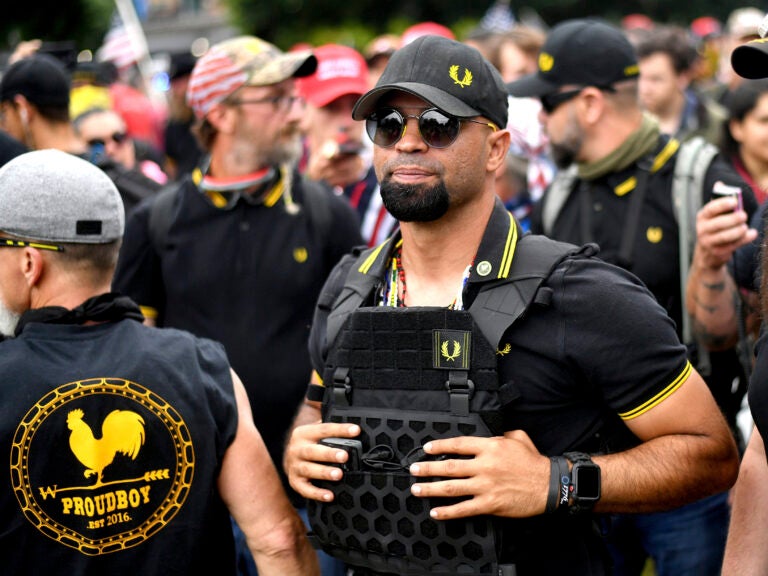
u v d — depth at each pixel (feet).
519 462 6.94
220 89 11.37
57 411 7.18
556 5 66.59
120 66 31.73
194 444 7.42
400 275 7.86
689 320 10.39
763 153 12.59
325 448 7.32
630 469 7.12
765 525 7.32
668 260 10.88
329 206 11.66
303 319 11.32
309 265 11.33
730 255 9.72
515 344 7.17
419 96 7.04
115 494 7.23
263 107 11.36
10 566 7.11
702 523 10.83
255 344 11.13
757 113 12.53
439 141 7.18
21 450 7.08
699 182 10.81
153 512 7.32
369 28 61.62
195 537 7.41
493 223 7.47
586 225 11.36
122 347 7.52
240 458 7.70
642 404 7.14
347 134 16.21
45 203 7.47
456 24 60.13
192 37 95.50
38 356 7.34
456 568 7.09
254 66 11.40
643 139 11.16
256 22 62.95
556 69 11.53
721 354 10.61
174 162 20.35
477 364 7.07
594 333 7.07
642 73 19.20
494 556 7.02
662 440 7.20
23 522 7.08
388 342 7.29
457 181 7.24
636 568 11.69
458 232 7.48
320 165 15.39
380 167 7.42
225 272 11.22
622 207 11.21
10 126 14.05
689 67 19.57
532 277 7.19
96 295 7.73
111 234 7.71
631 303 7.11
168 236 11.39
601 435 7.43
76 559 7.14
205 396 7.57
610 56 11.29
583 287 7.14
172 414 7.38
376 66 19.88
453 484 6.88
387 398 7.29
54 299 7.63
